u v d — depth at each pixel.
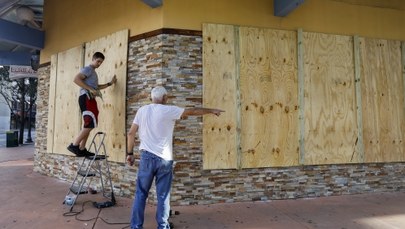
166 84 4.96
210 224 4.07
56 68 6.97
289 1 5.08
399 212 4.64
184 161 4.93
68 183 6.36
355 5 5.97
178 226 3.99
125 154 5.36
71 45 6.66
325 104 5.62
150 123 3.71
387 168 5.93
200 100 5.07
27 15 8.02
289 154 5.38
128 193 5.27
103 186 5.33
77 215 4.34
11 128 28.28
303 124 5.45
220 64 5.18
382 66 6.00
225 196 5.09
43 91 7.51
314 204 5.04
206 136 5.05
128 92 5.43
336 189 5.62
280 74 5.44
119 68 5.55
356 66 5.80
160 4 5.05
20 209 4.61
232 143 5.14
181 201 4.89
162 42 5.00
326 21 5.77
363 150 5.75
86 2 6.39
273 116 5.35
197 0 5.19
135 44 5.39
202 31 5.16
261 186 5.25
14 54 10.57
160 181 3.67
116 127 5.51
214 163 5.05
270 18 5.48
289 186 5.38
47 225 3.95
